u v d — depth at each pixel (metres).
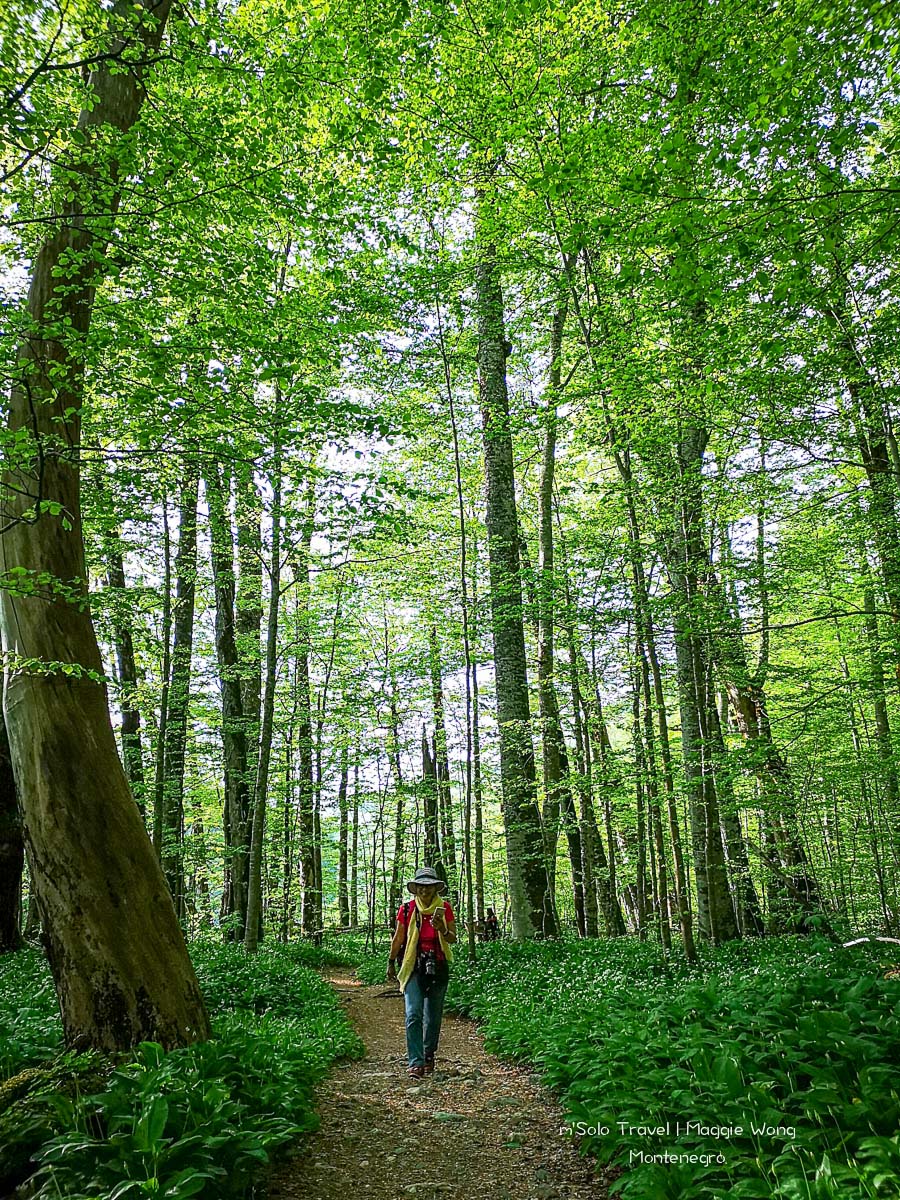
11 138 4.84
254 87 7.40
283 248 11.30
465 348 15.68
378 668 20.33
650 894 23.06
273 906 24.02
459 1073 7.12
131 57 5.54
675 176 5.60
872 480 10.15
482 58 9.27
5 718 6.12
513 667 15.30
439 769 25.06
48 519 6.20
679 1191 3.59
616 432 10.88
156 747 17.34
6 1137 3.95
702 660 11.93
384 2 8.30
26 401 6.21
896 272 8.39
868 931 13.71
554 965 11.72
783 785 13.20
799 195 5.59
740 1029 5.31
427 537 19.80
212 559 17.47
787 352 8.62
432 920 7.52
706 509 11.30
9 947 11.86
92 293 6.43
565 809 16.69
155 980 5.69
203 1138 3.77
